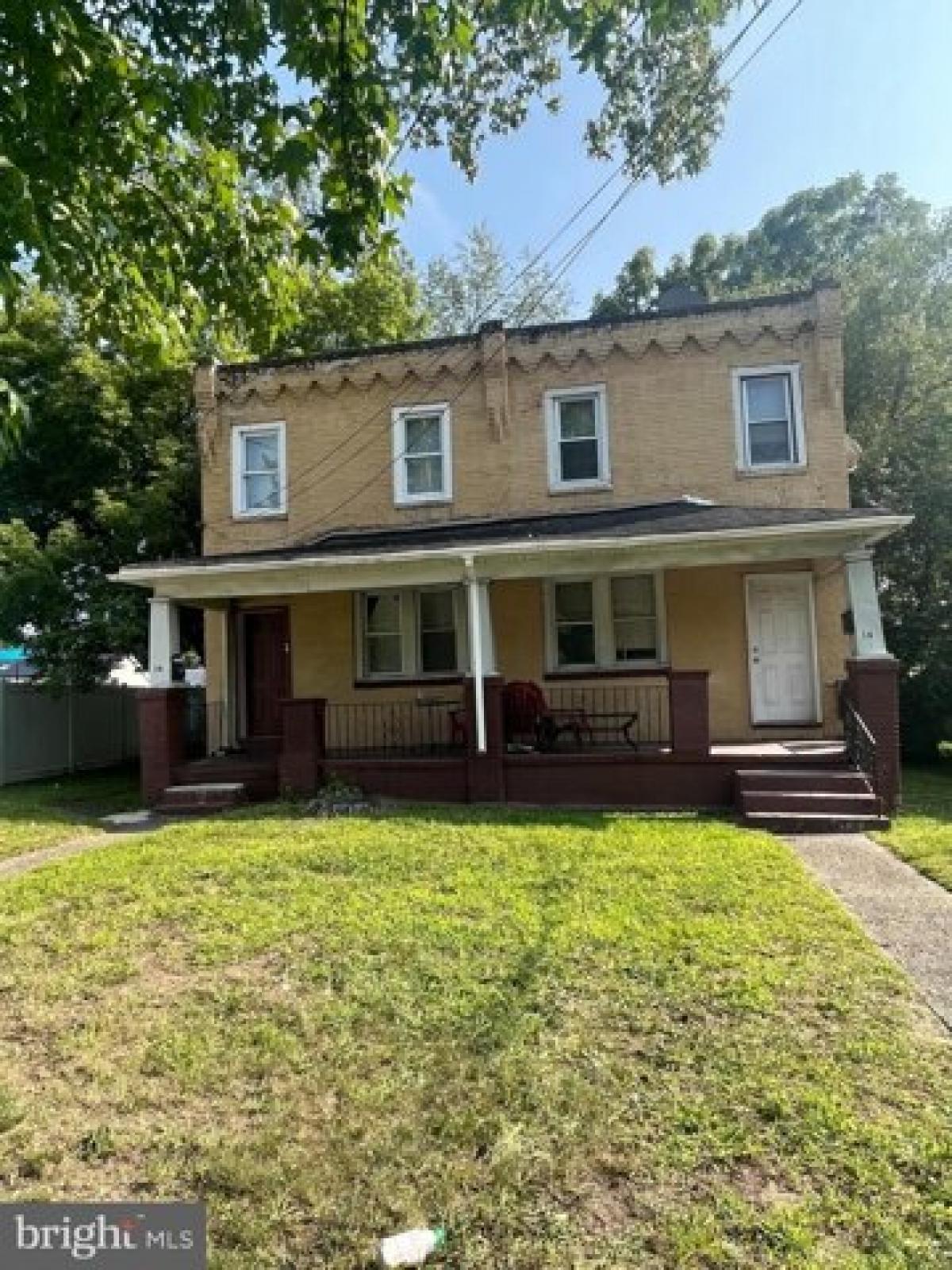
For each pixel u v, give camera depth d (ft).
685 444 39.91
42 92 11.07
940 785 37.40
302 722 34.78
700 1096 10.35
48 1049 12.07
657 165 32.09
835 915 16.98
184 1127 10.02
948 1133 9.52
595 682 39.83
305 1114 10.23
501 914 17.24
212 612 43.57
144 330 14.90
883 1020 12.36
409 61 12.43
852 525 29.76
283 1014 12.90
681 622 39.37
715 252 94.73
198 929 16.84
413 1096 10.52
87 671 49.60
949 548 47.67
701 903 17.80
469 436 42.04
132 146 12.58
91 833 30.32
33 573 46.91
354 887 19.57
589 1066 11.12
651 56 27.35
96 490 50.47
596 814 29.45
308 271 20.21
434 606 42.27
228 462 44.14
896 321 55.98
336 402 43.37
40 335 51.72
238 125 13.30
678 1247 7.81
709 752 31.30
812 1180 8.77
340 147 12.53
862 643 30.55
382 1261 7.71
